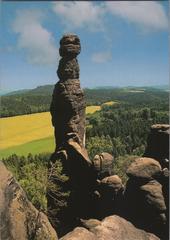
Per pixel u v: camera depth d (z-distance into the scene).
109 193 40.12
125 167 52.94
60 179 42.06
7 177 23.05
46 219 26.72
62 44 45.78
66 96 45.41
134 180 36.47
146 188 35.53
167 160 38.00
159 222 34.62
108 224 26.92
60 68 46.56
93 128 179.25
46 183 41.16
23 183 41.62
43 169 43.16
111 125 184.75
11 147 166.38
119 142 154.50
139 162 37.28
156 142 39.81
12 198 22.39
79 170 43.12
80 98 46.12
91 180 42.22
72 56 45.91
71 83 46.00
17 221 21.64
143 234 27.84
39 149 163.12
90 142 143.25
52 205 43.31
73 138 45.19
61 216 42.91
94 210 41.50
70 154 43.97
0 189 21.75
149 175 36.22
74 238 23.94
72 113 45.69
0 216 20.41
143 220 35.25
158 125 40.72
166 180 35.91
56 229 42.12
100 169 41.97
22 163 121.62
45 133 184.50
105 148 139.00
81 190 42.44
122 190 40.31
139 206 35.78
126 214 36.53
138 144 157.12
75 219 41.94
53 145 168.25
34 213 24.28
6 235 20.12
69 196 43.00
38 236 23.53
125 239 26.02
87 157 43.56
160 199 34.88
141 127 176.38
